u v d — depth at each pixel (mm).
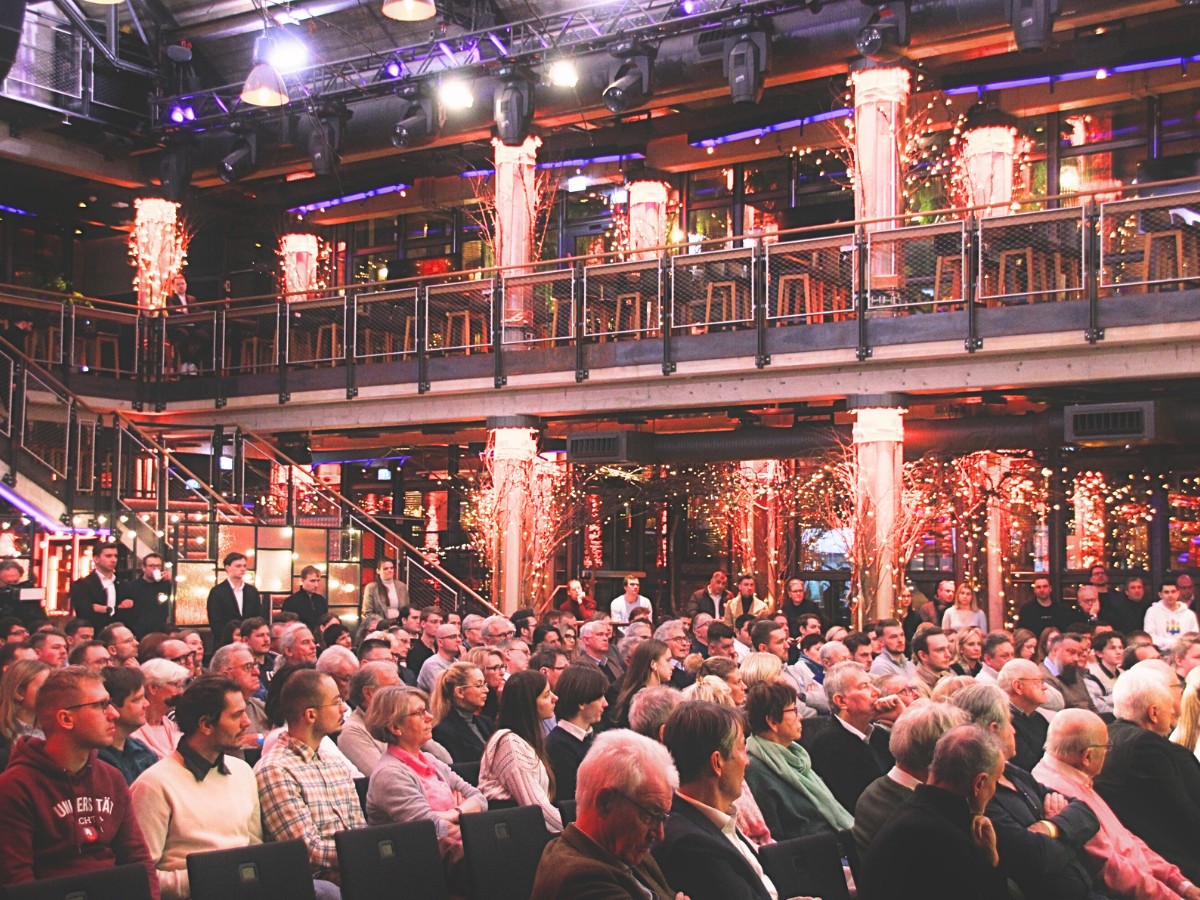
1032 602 14664
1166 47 16484
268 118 19312
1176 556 16812
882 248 14484
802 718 7785
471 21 17906
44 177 21703
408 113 18125
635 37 16188
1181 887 5938
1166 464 16938
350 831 5207
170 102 19969
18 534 15094
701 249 20125
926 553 18047
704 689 6500
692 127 19609
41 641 8047
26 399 15328
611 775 3695
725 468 19594
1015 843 5414
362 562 16156
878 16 14680
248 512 16578
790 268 15102
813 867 5375
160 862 5281
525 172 18078
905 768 5457
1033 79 17281
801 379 15109
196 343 19406
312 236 23109
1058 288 13562
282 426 18703
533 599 17094
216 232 23859
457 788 6383
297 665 7355
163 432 17516
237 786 5516
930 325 14188
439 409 17578
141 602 12945
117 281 23531
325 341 18391
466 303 17312
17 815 4711
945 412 17016
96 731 4859
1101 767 6090
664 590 20344
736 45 15391
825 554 19125
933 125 18234
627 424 18641
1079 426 13797
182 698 5457
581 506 20266
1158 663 7695
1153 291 13164
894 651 10164
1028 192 17938
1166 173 16531
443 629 9727
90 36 18828
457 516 21266
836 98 17469
